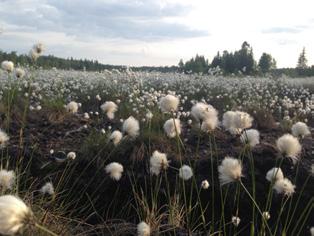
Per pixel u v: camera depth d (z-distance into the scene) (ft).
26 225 5.02
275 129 24.93
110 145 17.54
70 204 14.02
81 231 12.58
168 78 52.16
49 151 17.92
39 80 41.73
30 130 20.65
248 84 46.98
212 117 9.78
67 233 11.66
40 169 16.26
